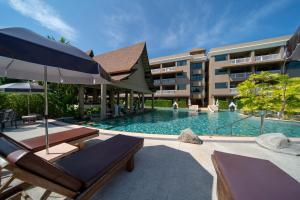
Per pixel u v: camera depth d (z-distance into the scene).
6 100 9.60
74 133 4.61
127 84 15.16
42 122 9.41
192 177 3.11
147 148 4.83
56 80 4.95
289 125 11.73
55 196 2.48
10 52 1.81
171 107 30.25
